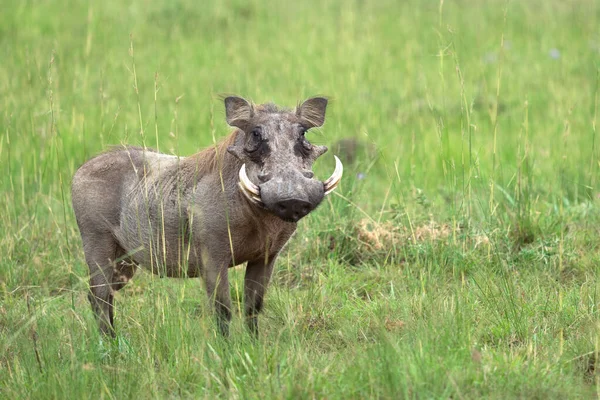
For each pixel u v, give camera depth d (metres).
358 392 15.44
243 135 18.70
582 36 50.53
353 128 36.44
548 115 37.97
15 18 50.62
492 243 24.03
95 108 37.88
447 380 15.45
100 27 50.81
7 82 36.03
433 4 58.22
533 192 28.09
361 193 28.06
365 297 22.86
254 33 52.47
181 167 19.86
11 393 16.53
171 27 53.22
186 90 41.91
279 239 19.12
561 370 16.17
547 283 22.19
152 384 16.33
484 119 39.06
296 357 16.77
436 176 32.34
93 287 21.00
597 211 26.75
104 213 20.78
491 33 51.69
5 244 25.38
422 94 41.66
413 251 23.86
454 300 19.83
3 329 20.91
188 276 20.16
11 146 32.44
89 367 16.64
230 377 16.33
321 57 46.62
